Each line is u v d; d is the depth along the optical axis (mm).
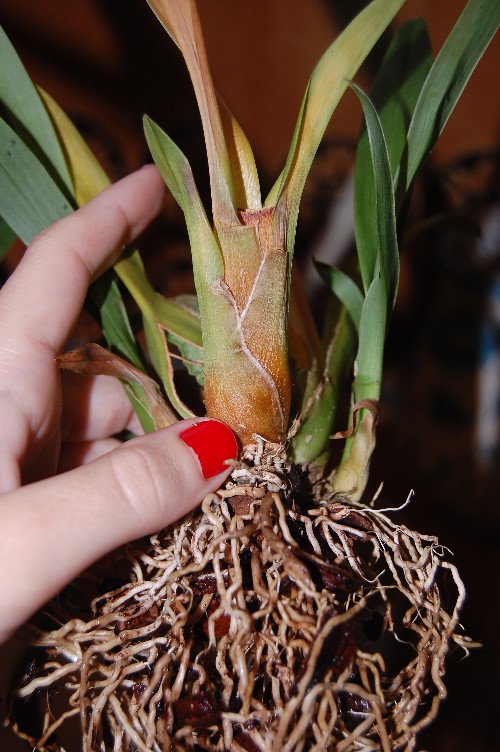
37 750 167
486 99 378
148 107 393
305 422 189
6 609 143
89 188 219
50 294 185
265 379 162
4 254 207
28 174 190
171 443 161
